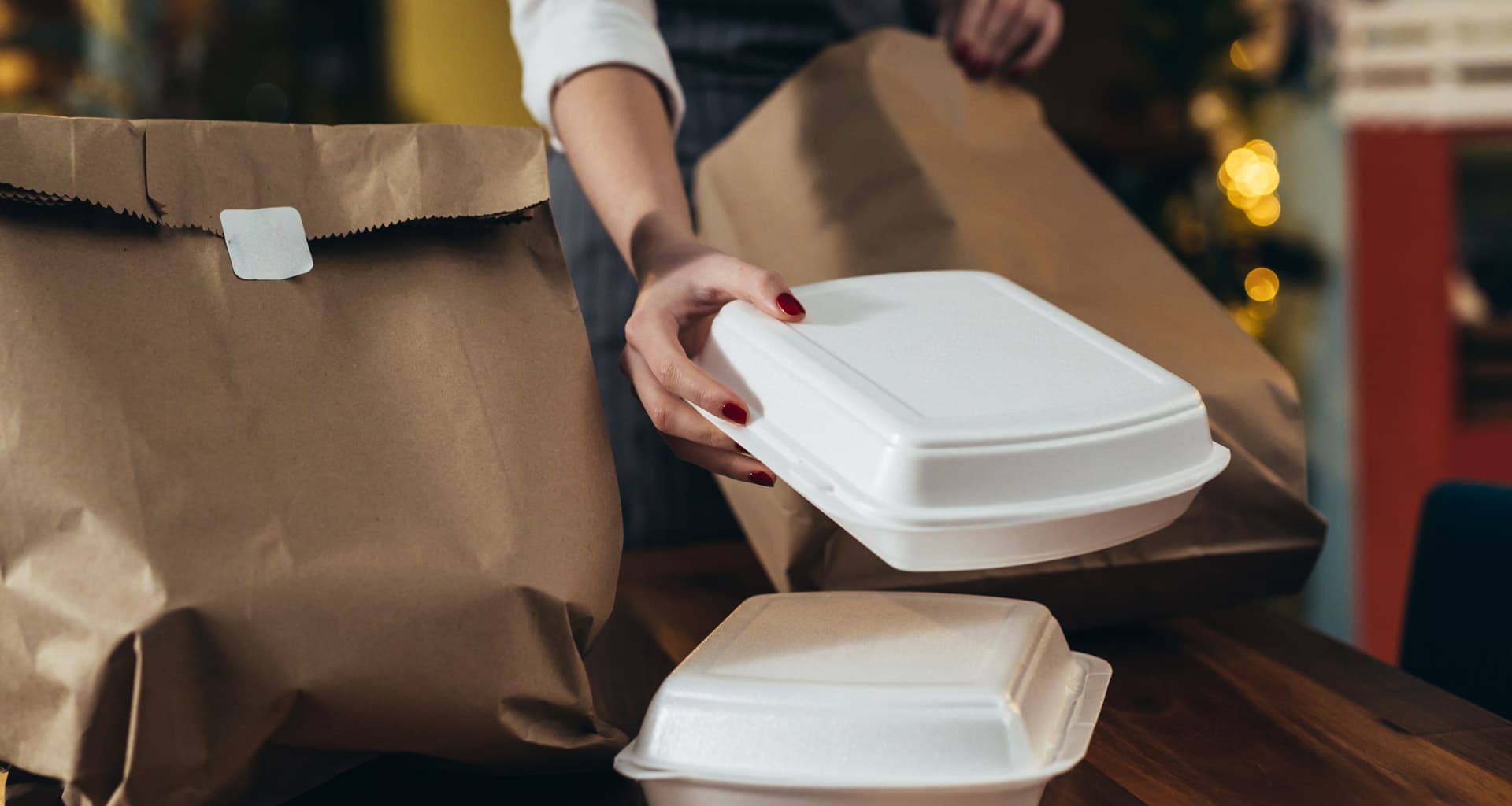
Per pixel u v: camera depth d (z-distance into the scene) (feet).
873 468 1.75
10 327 1.73
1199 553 2.54
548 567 1.86
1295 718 2.28
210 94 6.73
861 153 2.98
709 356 2.18
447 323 2.02
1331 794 1.97
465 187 2.10
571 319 2.15
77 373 1.73
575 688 1.90
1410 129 8.86
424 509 1.84
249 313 1.91
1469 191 9.04
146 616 1.61
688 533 3.72
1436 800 1.95
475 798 1.99
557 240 2.20
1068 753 1.72
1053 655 1.97
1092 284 2.78
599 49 2.88
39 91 6.47
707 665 1.84
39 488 1.67
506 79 6.94
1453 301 9.09
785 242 2.96
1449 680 2.91
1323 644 2.69
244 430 1.81
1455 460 9.18
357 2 6.93
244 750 1.71
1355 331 9.08
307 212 2.01
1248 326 8.02
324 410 1.88
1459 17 8.69
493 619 1.80
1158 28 7.63
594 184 2.77
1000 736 1.66
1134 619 2.70
